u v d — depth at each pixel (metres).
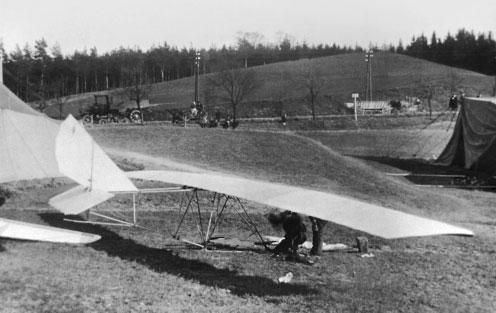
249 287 14.92
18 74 111.38
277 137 45.03
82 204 17.02
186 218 23.61
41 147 25.62
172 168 34.00
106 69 142.38
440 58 173.50
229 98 90.81
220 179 19.88
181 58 163.12
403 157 55.91
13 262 15.23
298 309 13.38
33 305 11.98
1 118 24.73
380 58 126.31
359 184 35.53
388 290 15.62
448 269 18.69
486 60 163.00
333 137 63.78
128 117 65.44
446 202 33.84
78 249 17.41
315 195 17.48
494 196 37.81
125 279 14.66
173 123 62.66
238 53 175.88
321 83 96.62
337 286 15.54
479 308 14.78
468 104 49.59
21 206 23.55
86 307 12.13
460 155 51.34
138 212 24.16
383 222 14.61
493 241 23.78
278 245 18.25
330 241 22.03
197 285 14.68
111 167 18.70
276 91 95.31
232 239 20.52
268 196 17.19
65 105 92.38
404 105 84.06
